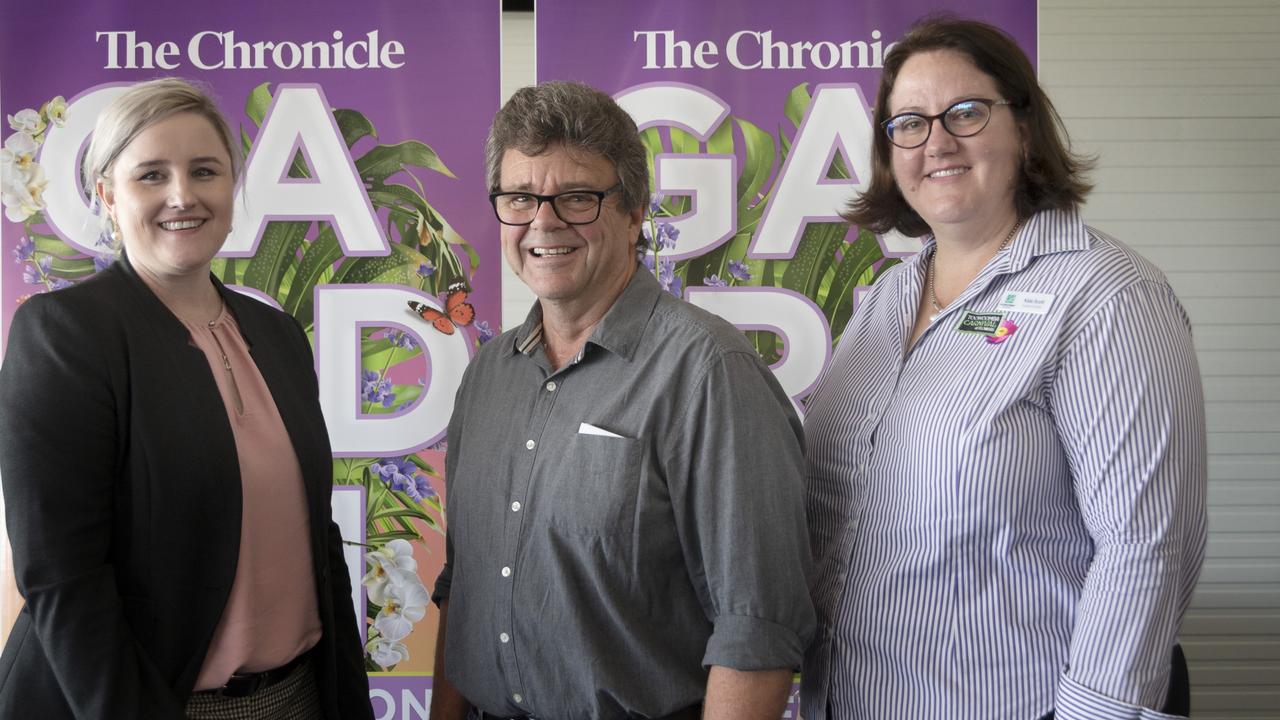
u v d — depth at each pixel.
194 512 1.41
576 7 2.50
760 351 2.55
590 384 1.43
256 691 1.49
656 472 1.36
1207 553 2.96
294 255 2.53
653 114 2.52
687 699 1.36
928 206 1.46
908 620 1.40
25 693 1.37
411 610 2.57
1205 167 2.95
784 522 1.32
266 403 1.57
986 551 1.35
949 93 1.41
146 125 1.44
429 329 2.55
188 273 1.50
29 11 2.47
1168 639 1.25
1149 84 2.94
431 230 2.54
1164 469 1.25
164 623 1.39
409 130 2.52
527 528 1.41
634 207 1.45
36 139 2.48
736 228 2.54
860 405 1.54
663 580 1.37
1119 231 2.97
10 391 1.33
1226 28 2.93
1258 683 2.94
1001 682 1.36
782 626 1.30
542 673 1.39
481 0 2.50
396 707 2.57
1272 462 2.95
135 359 1.40
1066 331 1.32
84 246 2.49
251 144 2.51
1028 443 1.32
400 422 2.55
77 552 1.32
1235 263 2.96
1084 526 1.37
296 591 1.56
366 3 2.50
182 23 2.49
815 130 2.52
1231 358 2.96
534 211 1.40
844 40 2.50
